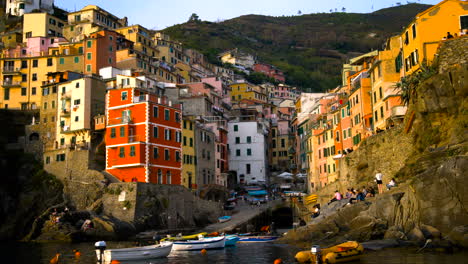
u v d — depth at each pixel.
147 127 84.75
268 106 167.00
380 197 49.34
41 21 142.75
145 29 160.25
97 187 82.31
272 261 43.31
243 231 79.12
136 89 87.62
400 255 39.41
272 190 120.44
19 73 114.06
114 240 70.62
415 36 63.00
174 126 92.25
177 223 82.94
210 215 90.25
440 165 44.12
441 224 43.19
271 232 71.69
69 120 96.19
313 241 53.00
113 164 85.50
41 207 87.25
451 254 38.47
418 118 55.44
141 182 78.19
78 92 95.62
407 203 46.53
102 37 119.62
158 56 154.12
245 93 182.00
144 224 76.44
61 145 96.81
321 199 82.12
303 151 120.19
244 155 125.94
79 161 88.88
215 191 101.62
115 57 123.19
